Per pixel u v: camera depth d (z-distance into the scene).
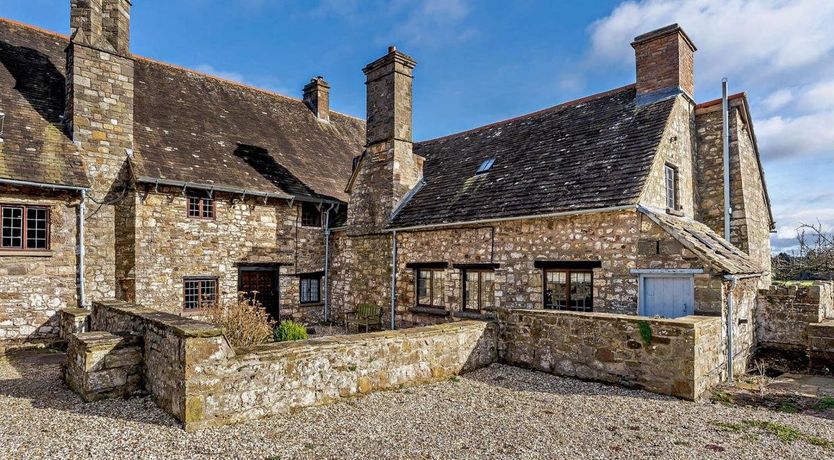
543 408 6.34
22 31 13.88
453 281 12.05
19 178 10.12
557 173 11.24
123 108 12.36
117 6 12.42
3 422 5.54
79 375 6.55
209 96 17.09
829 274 16.58
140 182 12.20
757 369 9.37
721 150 12.03
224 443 4.99
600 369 7.52
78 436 5.10
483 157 14.16
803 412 6.37
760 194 13.43
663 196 10.22
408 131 14.36
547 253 10.38
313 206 16.00
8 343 10.28
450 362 7.94
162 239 12.61
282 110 19.42
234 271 13.98
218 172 13.83
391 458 4.76
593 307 9.66
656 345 6.96
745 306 9.59
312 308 15.77
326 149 18.95
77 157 11.41
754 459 4.82
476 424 5.74
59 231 10.99
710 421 5.86
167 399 5.79
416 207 13.47
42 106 12.10
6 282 10.33
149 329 6.45
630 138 10.92
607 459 4.80
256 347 6.02
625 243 9.28
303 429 5.46
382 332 7.39
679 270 8.55
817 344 9.04
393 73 14.03
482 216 11.29
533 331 8.39
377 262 14.07
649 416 6.03
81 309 10.67
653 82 11.82
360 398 6.66
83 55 11.77
